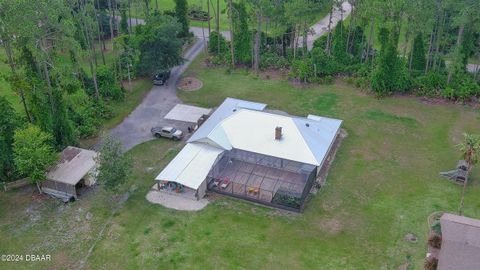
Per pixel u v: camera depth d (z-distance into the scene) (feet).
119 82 262.88
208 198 179.01
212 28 358.23
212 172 184.03
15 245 158.51
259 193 176.55
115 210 173.37
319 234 161.89
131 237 160.97
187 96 256.32
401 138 215.92
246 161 192.13
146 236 161.17
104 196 180.86
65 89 214.90
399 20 244.22
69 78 210.18
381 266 148.46
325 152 189.37
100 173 170.40
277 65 285.23
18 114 205.05
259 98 253.24
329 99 251.19
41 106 192.65
